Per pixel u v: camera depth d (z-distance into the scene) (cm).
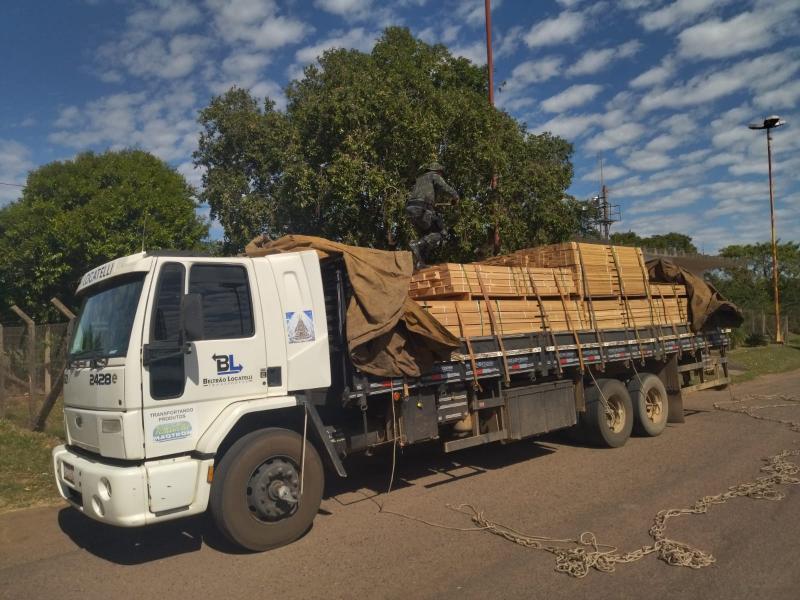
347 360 611
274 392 561
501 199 1309
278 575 479
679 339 1041
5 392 1045
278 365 565
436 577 464
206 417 521
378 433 650
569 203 1756
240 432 550
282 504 533
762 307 3469
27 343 1020
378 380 621
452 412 706
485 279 752
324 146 1210
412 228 1126
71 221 1343
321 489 564
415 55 1395
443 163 1198
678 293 1073
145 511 476
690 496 648
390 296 617
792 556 483
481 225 1244
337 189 1125
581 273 876
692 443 916
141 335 496
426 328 633
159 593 455
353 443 630
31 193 1482
